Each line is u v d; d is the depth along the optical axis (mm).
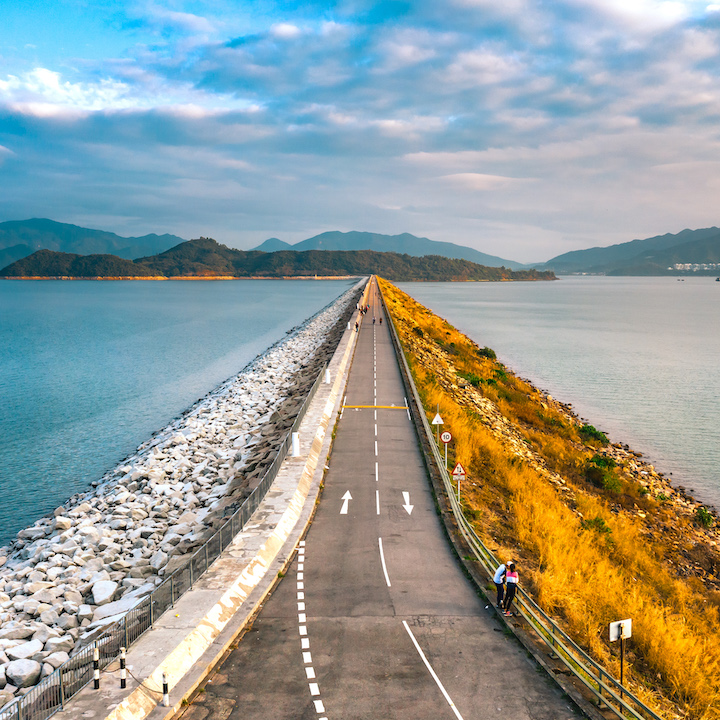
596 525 30219
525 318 187875
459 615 18031
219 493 32844
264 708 13531
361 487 29422
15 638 18500
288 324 162625
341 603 18656
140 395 70938
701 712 15578
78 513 32781
